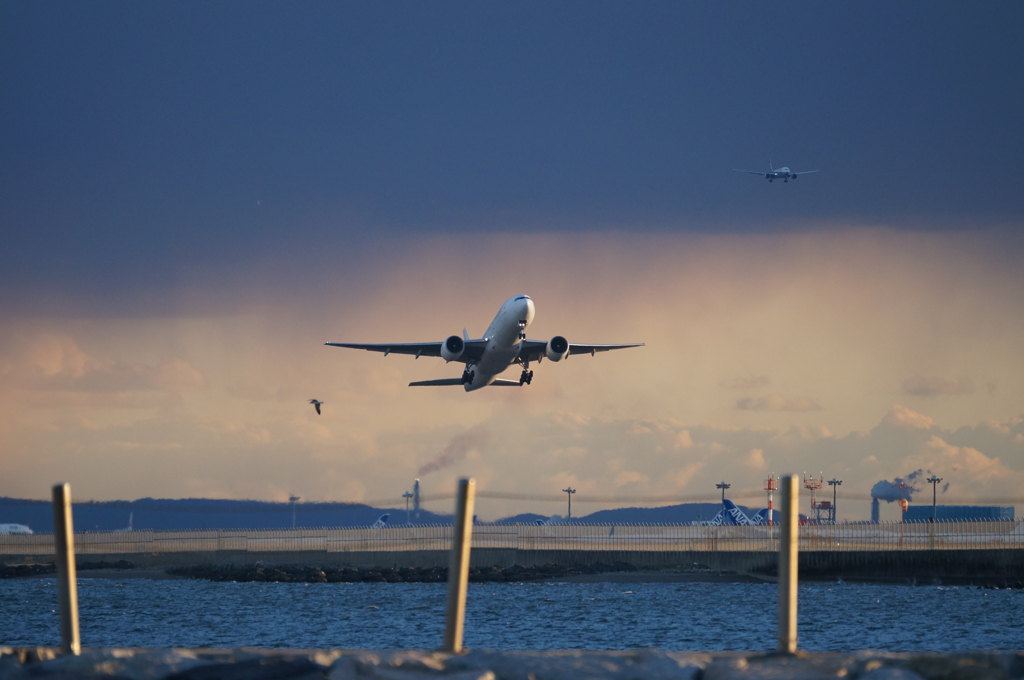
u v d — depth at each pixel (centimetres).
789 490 6397
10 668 6262
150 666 6406
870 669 6238
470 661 6375
